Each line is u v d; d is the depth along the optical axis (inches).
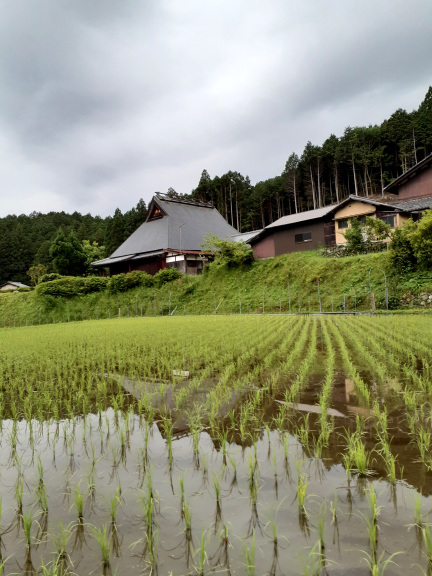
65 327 914.7
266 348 430.6
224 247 1337.4
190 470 151.5
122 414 227.9
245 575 93.4
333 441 171.2
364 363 328.5
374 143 2576.3
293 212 2778.1
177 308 1316.4
